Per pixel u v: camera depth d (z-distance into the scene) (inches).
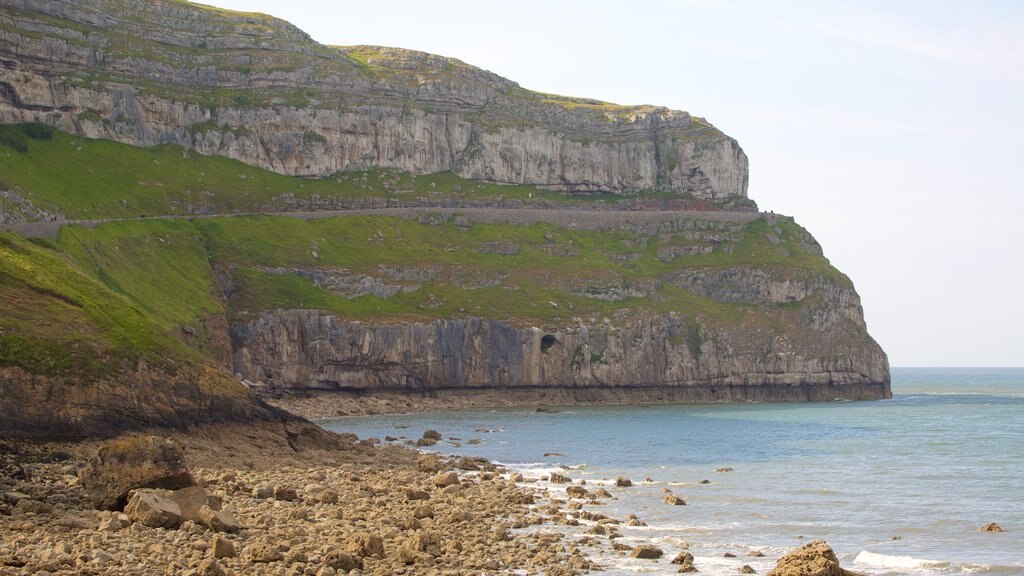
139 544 1972.2
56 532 2075.5
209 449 3437.5
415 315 7800.2
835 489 3260.3
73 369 3294.8
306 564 1891.0
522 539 2298.2
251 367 6939.0
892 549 2306.8
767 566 2095.2
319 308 7372.1
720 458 4306.1
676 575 2012.8
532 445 4827.8
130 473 2342.5
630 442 5039.4
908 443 5044.3
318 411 6717.5
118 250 6441.9
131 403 3385.8
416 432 5403.5
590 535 2388.0
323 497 2645.2
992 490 3235.7
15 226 5585.6
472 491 2994.6
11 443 2997.0
